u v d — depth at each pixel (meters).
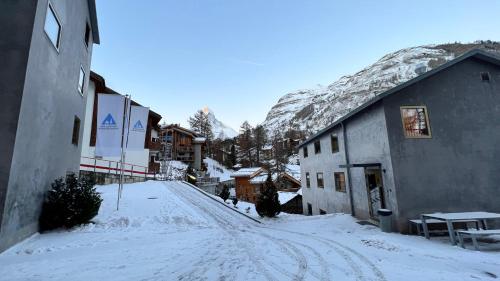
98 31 14.44
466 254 6.88
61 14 9.10
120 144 12.42
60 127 9.79
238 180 42.62
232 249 7.35
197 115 76.38
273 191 15.34
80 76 12.41
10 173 6.36
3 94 6.52
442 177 10.52
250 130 78.12
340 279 4.96
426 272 5.38
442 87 11.36
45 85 8.06
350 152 14.23
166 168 39.97
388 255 6.73
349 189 14.26
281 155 60.62
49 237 7.91
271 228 11.60
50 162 8.99
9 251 6.37
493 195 10.55
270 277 5.06
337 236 9.47
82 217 9.09
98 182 21.00
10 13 6.90
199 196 20.53
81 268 5.39
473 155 10.85
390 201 10.55
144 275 5.07
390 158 10.49
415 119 10.96
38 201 8.20
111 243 7.66
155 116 33.97
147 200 15.91
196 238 8.80
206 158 69.06
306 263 6.00
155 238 8.58
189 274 5.19
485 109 11.34
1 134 6.38
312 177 21.44
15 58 6.73
